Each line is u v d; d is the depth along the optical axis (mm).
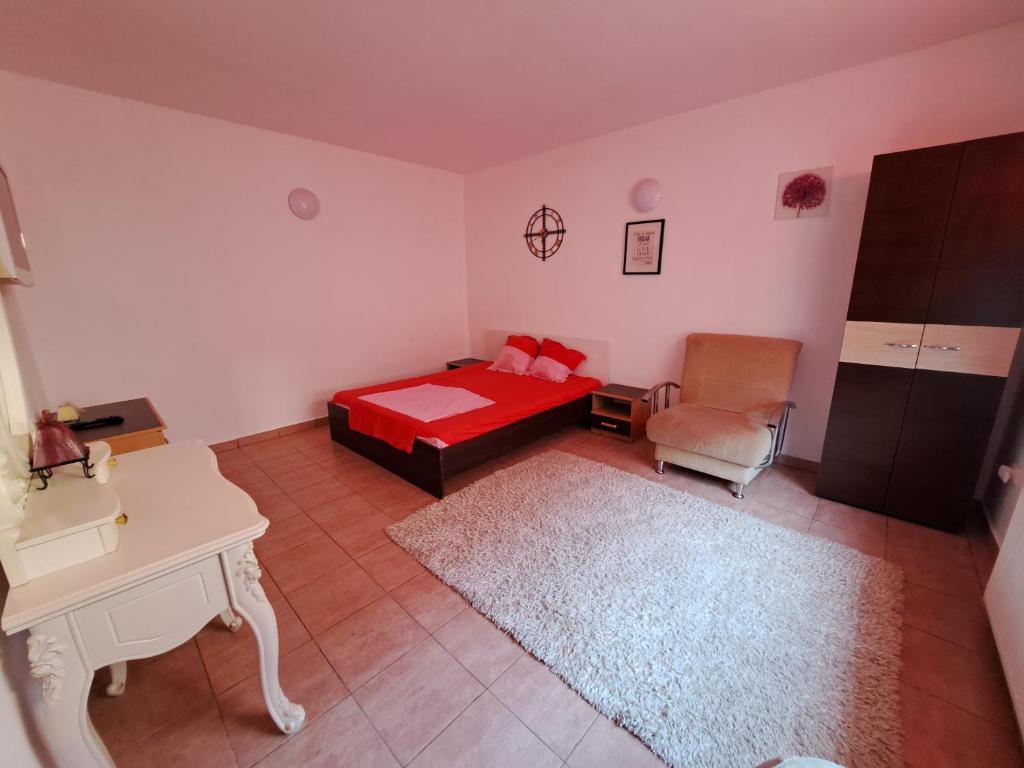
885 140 2457
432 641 1620
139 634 953
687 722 1291
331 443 3652
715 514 2424
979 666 1475
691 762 1186
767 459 2707
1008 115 2145
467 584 1888
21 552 837
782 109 2738
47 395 2721
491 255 4809
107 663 925
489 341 5059
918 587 1856
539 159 4125
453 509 2506
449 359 5148
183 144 3039
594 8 1882
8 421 1067
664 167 3322
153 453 1478
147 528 1041
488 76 2516
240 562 1067
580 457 3264
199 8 1846
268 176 3469
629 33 2088
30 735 946
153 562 917
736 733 1259
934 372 2154
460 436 2711
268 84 2590
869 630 1616
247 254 3443
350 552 2160
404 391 3543
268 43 2135
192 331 3256
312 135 3547
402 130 3434
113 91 2686
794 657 1509
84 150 2686
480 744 1254
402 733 1286
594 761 1207
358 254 4137
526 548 2133
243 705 1385
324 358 4051
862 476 2455
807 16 1968
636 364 3828
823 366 2869
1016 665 1282
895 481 2355
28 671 1029
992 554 2055
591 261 3957
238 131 3271
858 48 2264
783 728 1272
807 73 2545
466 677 1470
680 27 2045
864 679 1422
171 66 2361
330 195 3854
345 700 1390
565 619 1686
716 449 2598
